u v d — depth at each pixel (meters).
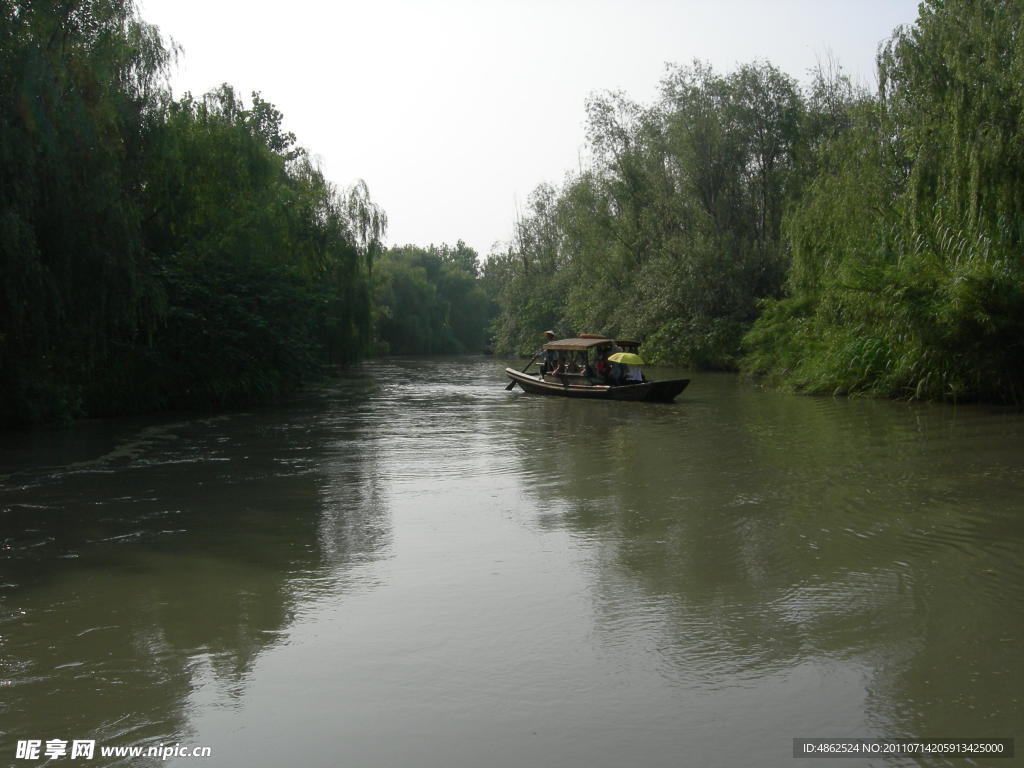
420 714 4.91
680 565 7.76
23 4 16.78
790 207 38.91
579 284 54.53
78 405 20.11
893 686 5.19
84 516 9.96
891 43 24.16
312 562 7.99
